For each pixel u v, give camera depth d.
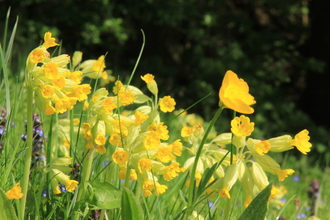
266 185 1.81
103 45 13.84
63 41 13.08
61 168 1.92
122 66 13.90
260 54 13.81
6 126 2.20
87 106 2.11
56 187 1.93
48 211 2.05
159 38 14.25
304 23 14.85
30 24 11.90
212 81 13.48
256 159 1.86
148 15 12.54
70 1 12.38
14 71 7.73
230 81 1.50
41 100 1.69
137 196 2.05
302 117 13.14
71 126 2.34
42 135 2.43
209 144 2.09
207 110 12.88
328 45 13.90
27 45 11.18
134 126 1.92
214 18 12.41
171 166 1.84
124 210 1.63
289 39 14.41
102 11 12.60
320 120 14.23
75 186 1.89
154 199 2.31
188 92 13.12
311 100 14.50
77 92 1.75
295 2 13.66
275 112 12.95
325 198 4.88
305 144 1.83
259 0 13.34
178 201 2.82
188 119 5.29
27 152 1.69
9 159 2.20
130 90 2.19
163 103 2.13
